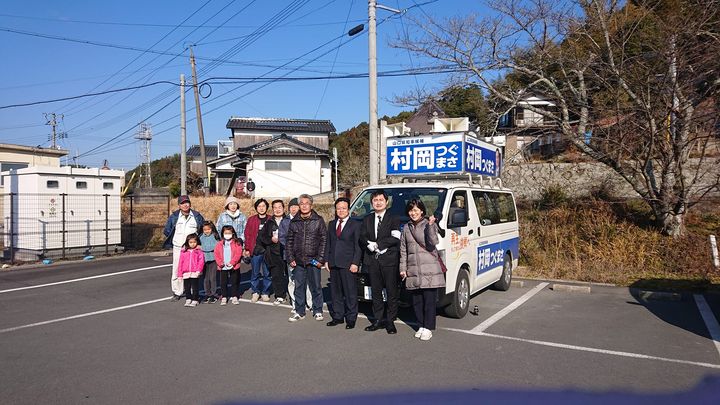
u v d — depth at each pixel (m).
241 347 5.03
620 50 9.96
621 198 12.58
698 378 4.16
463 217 5.85
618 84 10.04
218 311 6.70
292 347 5.02
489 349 4.96
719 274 8.64
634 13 10.49
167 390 3.87
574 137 10.73
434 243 5.18
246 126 34.28
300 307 6.16
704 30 8.93
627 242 9.98
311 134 34.88
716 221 10.92
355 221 5.78
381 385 3.96
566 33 10.90
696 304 7.11
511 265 8.48
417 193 6.52
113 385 3.98
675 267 9.16
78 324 5.99
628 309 6.83
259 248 7.04
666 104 9.15
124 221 19.19
